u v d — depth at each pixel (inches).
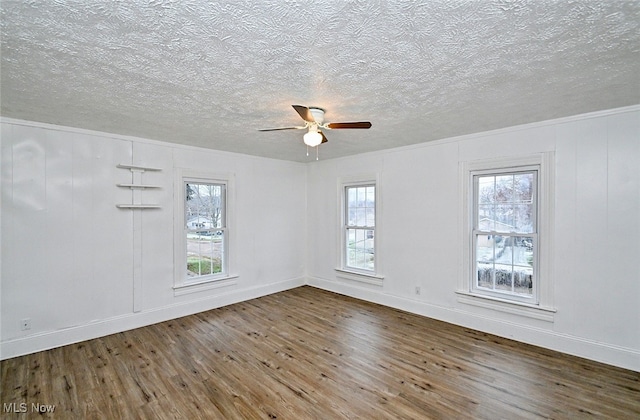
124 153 146.1
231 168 187.5
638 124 105.9
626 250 108.3
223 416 84.4
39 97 97.0
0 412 85.7
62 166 129.7
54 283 127.8
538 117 120.2
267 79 84.3
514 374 104.5
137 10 54.6
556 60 74.2
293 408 87.5
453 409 86.7
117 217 144.3
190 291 168.2
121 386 98.6
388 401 90.4
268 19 57.6
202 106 105.5
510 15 56.7
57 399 91.8
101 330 138.8
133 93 94.0
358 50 69.1
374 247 188.4
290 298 196.7
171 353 121.3
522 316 130.3
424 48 68.4
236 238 189.8
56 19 56.9
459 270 150.1
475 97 98.5
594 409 86.1
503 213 138.9
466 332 140.7
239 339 134.4
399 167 173.9
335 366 110.7
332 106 106.0
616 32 62.1
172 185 162.2
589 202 115.0
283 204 216.1
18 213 120.4
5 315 117.7
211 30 61.1
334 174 210.4
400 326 148.3
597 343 113.3
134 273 148.9
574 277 118.3
